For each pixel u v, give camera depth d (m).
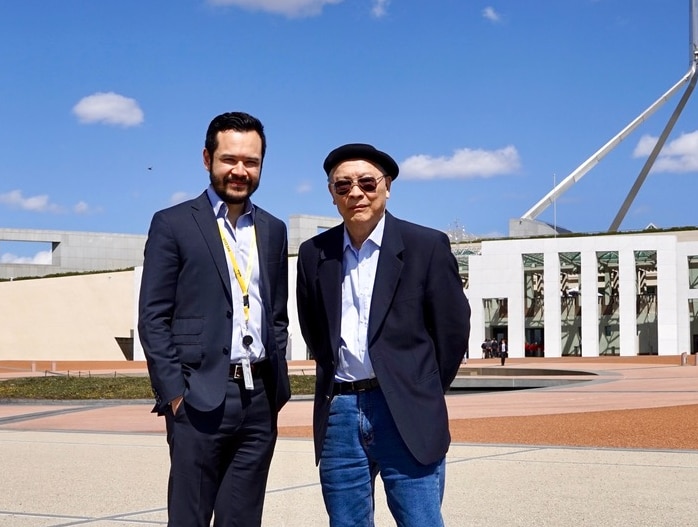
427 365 4.38
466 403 21.62
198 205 4.60
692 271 63.72
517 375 40.75
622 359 53.41
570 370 37.31
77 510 7.42
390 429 4.29
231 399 4.48
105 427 16.48
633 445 12.00
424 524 4.21
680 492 8.07
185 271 4.50
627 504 7.49
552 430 14.06
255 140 4.59
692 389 24.84
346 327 4.41
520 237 74.50
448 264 4.42
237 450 4.60
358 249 4.46
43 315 66.06
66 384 30.81
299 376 34.62
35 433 14.67
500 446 11.86
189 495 4.44
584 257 59.22
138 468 10.04
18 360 60.94
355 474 4.38
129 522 6.89
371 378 4.35
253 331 4.56
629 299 58.31
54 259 79.62
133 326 67.81
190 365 4.46
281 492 8.20
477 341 61.22
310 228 76.00
